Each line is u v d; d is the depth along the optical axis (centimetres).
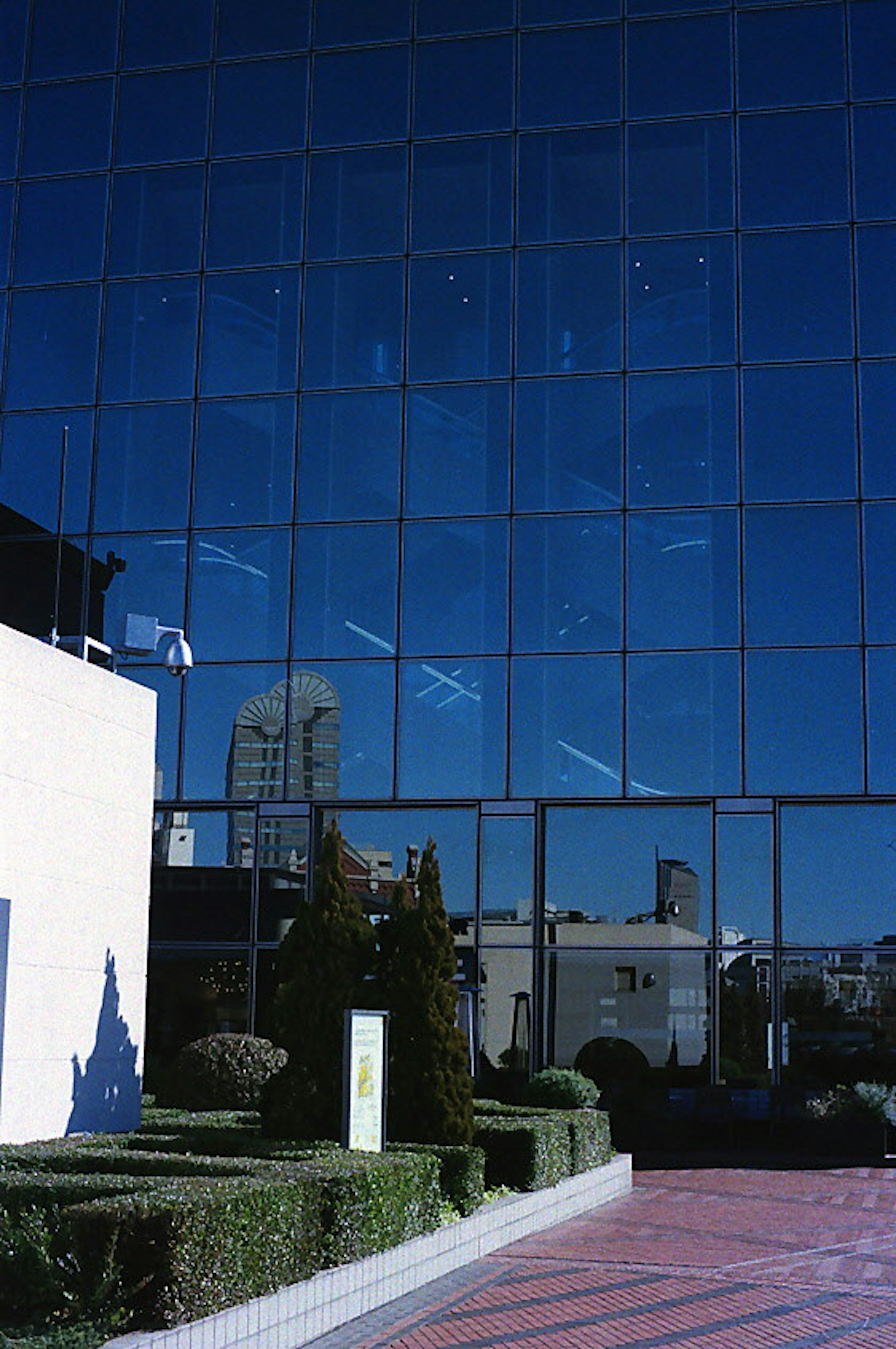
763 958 2789
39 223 3200
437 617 2945
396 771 2920
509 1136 1789
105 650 2153
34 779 1772
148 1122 1970
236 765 2964
